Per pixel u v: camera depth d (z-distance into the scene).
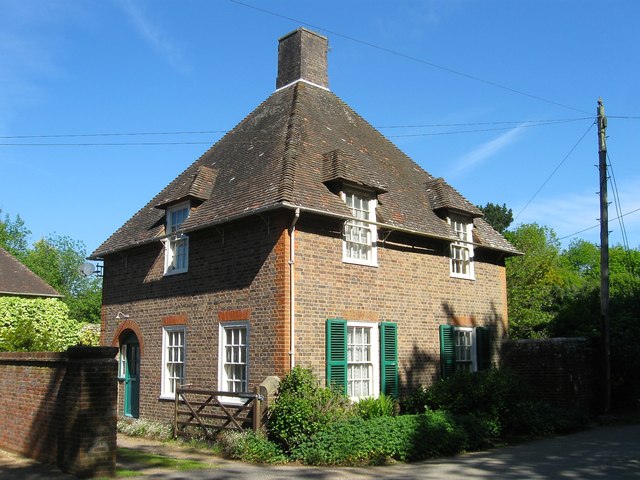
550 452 12.97
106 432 9.87
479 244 19.38
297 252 14.38
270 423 12.89
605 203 19.97
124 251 19.94
